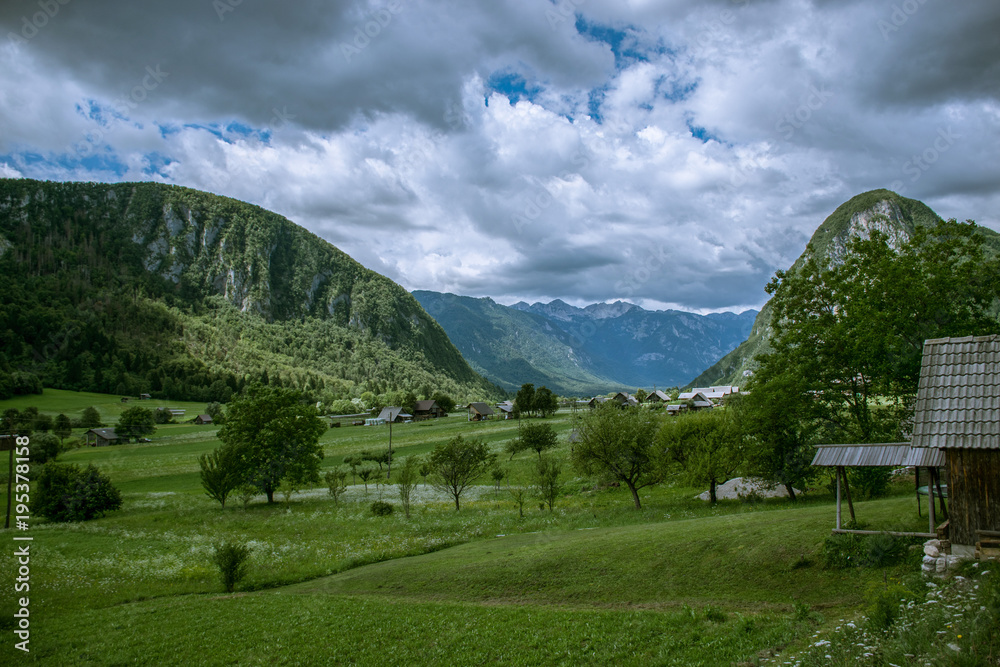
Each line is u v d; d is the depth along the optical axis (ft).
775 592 61.77
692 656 47.24
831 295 123.03
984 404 54.03
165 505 206.08
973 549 53.31
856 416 116.26
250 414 212.43
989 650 32.78
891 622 42.88
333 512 180.55
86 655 62.85
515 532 132.67
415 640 61.36
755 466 132.98
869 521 71.61
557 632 58.59
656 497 170.60
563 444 323.16
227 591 95.66
